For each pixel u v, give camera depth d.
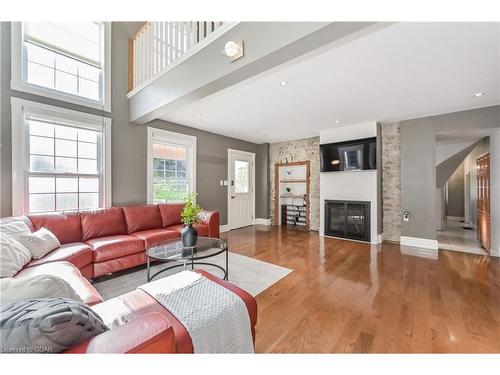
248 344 1.23
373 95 3.02
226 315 1.18
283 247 3.94
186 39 2.56
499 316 1.83
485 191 3.92
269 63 1.86
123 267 2.66
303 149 5.78
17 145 2.58
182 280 1.52
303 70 2.35
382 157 4.47
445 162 5.55
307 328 1.68
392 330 1.66
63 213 2.75
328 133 4.81
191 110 3.66
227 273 2.58
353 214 4.51
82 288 1.48
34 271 1.73
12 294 0.79
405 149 4.14
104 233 2.94
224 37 2.06
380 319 1.80
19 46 2.60
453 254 3.54
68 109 2.98
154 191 4.09
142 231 3.29
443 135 4.05
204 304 1.23
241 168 6.00
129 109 3.61
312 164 5.62
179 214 3.89
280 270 2.85
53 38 2.89
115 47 3.46
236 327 1.20
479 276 2.66
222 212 5.39
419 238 4.01
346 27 1.44
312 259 3.29
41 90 2.76
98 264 2.46
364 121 4.22
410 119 4.07
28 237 2.04
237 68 1.95
